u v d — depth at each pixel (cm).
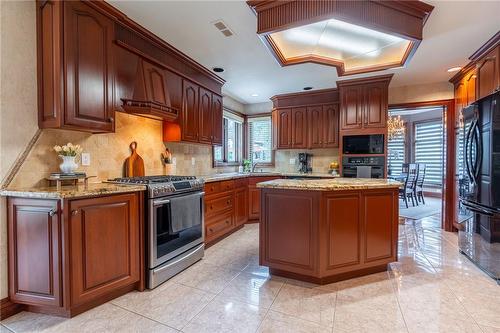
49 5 189
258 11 217
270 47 262
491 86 288
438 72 372
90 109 208
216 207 343
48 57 191
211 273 253
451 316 180
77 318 178
